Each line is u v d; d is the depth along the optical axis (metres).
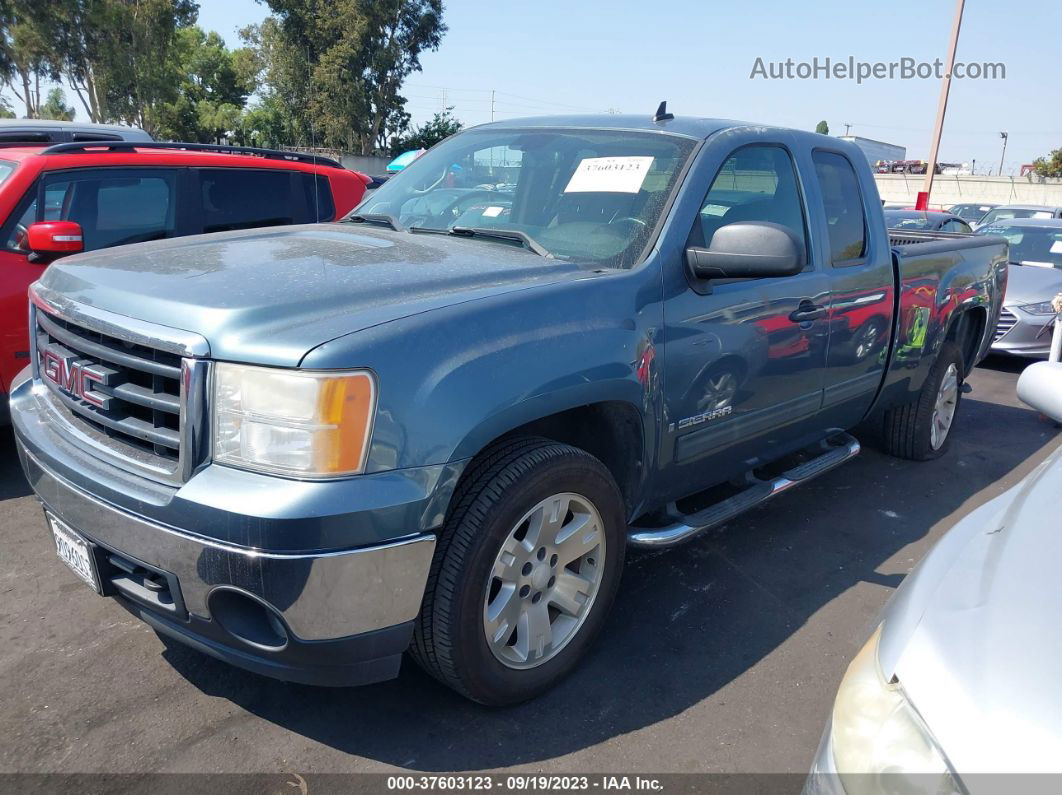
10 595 3.32
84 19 34.88
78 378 2.49
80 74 37.16
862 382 4.15
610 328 2.67
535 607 2.63
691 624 3.24
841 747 1.48
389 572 2.14
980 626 1.45
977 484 4.97
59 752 2.41
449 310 2.33
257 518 2.00
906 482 4.94
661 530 3.10
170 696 2.69
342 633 2.14
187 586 2.14
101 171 5.33
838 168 4.01
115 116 39.06
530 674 2.63
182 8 37.28
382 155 40.22
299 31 36.81
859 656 1.66
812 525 4.25
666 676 2.88
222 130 47.12
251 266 2.62
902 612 1.63
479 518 2.34
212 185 5.90
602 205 3.18
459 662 2.39
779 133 3.65
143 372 2.31
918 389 4.87
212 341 2.12
